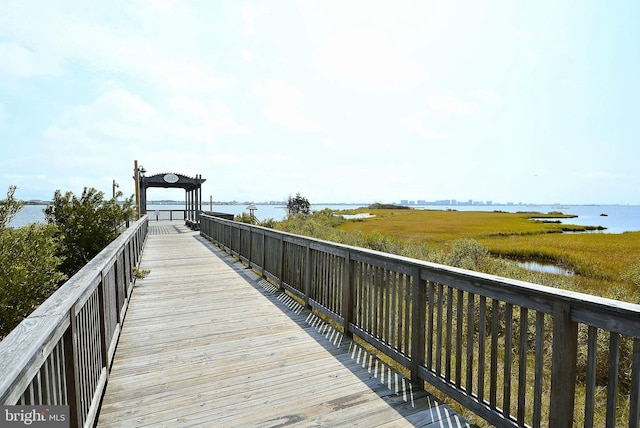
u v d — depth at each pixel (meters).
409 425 2.02
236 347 3.18
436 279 2.37
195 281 5.94
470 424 2.04
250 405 2.21
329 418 2.08
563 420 1.55
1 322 4.78
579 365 4.09
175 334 3.49
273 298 4.92
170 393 2.36
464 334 4.71
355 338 3.47
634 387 1.31
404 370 3.02
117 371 2.67
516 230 25.05
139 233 7.93
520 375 1.79
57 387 1.35
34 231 5.48
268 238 6.10
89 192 9.39
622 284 8.07
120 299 3.57
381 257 2.95
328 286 3.95
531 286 1.70
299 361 2.90
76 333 1.62
